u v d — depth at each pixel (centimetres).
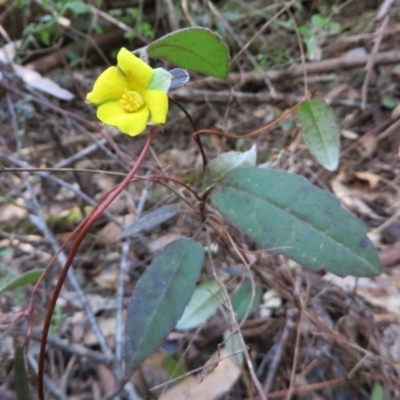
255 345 23
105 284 29
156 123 13
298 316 21
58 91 34
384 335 23
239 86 40
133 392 20
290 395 19
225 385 19
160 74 14
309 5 48
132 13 44
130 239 27
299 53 44
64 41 49
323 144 22
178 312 16
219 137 36
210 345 23
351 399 21
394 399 20
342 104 38
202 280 24
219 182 17
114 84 14
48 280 29
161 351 23
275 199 16
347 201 30
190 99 38
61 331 25
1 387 22
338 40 42
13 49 38
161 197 32
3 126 43
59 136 38
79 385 23
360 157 34
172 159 37
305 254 15
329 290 25
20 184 36
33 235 33
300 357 22
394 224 28
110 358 21
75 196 35
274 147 35
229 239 19
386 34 39
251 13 46
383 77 38
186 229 29
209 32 16
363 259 15
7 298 27
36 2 44
